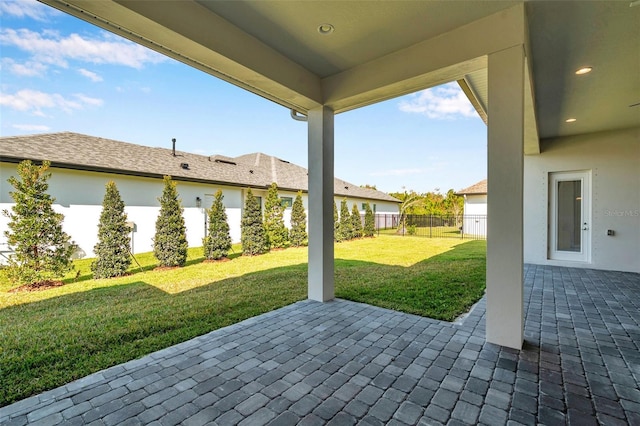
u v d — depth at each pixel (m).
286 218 13.88
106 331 3.35
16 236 5.31
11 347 2.97
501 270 2.83
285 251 10.34
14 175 6.96
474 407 1.97
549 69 3.67
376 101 4.12
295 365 2.55
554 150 6.93
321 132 4.31
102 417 1.90
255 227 9.56
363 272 6.54
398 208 25.44
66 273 6.61
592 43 3.12
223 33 2.86
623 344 2.88
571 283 5.36
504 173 2.78
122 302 4.48
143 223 9.42
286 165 17.28
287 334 3.21
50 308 4.23
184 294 4.91
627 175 6.21
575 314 3.77
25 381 2.33
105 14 2.27
